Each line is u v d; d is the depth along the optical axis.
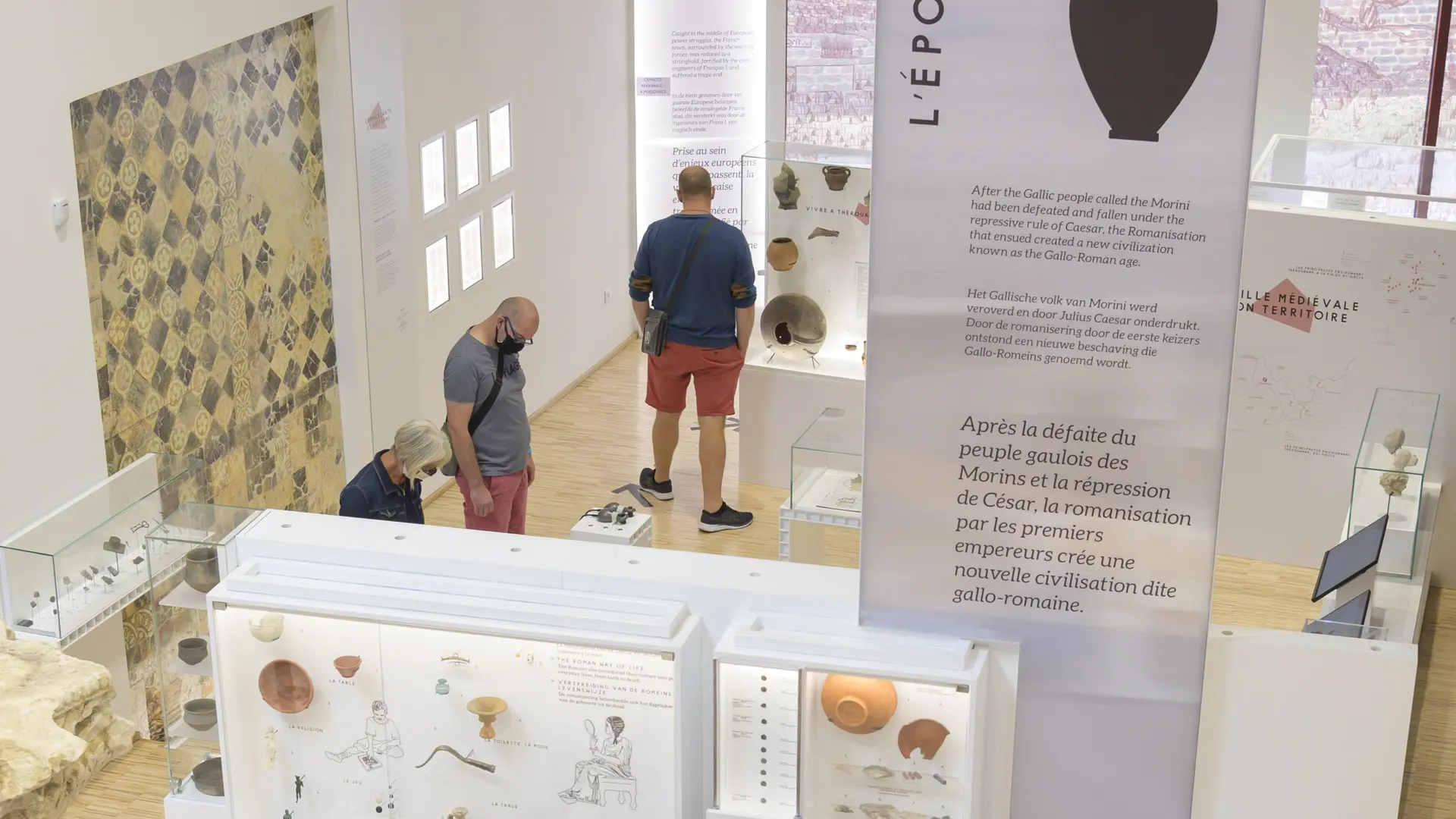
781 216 8.18
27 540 5.32
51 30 5.26
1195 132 3.30
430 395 8.59
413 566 4.02
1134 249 3.41
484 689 3.97
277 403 7.27
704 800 4.07
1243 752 3.79
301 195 7.31
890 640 3.73
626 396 10.24
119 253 5.93
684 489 8.63
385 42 7.57
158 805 4.91
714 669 3.74
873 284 3.56
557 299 10.05
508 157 9.20
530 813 4.08
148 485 6.02
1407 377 7.18
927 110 3.41
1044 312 3.50
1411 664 3.60
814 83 10.66
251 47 6.73
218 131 6.54
